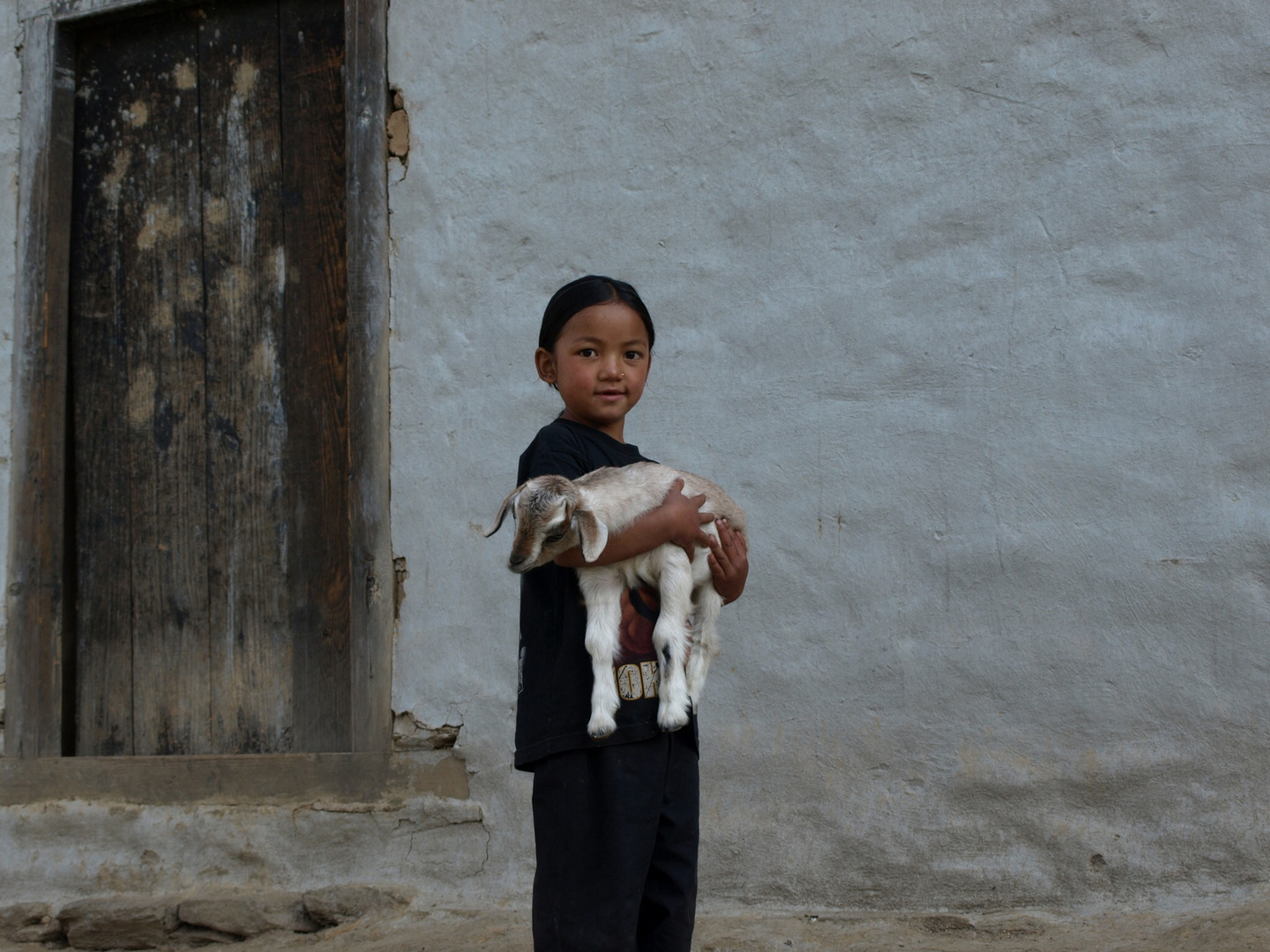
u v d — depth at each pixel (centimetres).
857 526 373
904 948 335
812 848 370
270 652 445
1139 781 344
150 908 407
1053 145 365
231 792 423
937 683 363
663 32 405
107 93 481
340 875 407
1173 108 355
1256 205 346
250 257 461
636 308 242
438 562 410
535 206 413
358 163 430
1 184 470
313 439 447
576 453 237
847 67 385
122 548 466
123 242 477
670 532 222
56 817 433
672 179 400
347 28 436
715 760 380
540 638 229
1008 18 371
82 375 475
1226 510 341
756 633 379
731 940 348
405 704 409
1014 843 354
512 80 419
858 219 381
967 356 368
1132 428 351
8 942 420
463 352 415
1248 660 337
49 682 452
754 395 386
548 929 213
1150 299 353
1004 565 359
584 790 215
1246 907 324
